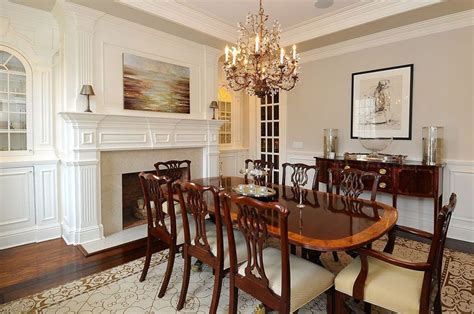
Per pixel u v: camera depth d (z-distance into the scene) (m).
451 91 3.37
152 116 3.80
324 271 1.70
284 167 3.31
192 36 4.00
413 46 3.62
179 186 2.01
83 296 2.17
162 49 3.94
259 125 5.73
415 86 3.63
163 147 3.93
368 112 4.05
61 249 3.04
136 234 3.49
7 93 3.14
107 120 3.30
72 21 3.08
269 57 2.56
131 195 4.04
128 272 2.55
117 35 3.47
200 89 4.47
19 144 3.23
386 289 1.50
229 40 4.18
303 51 4.66
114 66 3.46
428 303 1.40
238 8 3.53
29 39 3.20
